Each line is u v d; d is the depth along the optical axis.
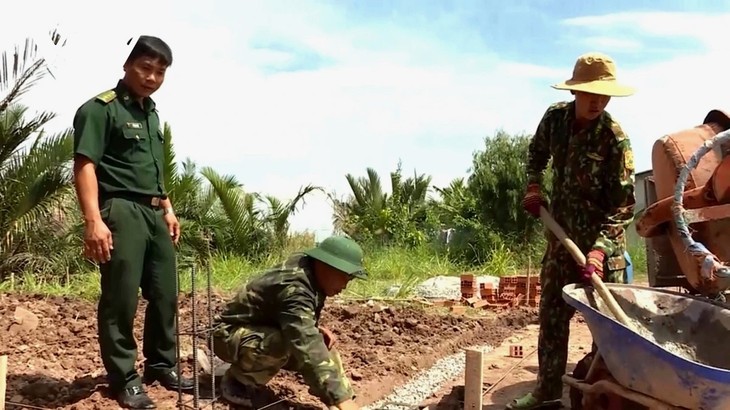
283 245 17.64
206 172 16.16
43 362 5.54
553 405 4.82
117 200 4.54
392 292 11.37
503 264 16.36
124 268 4.48
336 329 7.62
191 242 14.73
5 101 11.38
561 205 4.69
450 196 22.20
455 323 8.63
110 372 4.52
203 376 5.12
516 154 20.78
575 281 4.66
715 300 4.00
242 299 4.47
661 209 4.31
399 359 6.46
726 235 4.16
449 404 5.05
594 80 4.39
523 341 8.15
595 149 4.50
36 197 11.45
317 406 4.82
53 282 10.71
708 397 3.21
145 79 4.57
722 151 3.96
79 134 4.38
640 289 4.22
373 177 22.14
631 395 3.58
